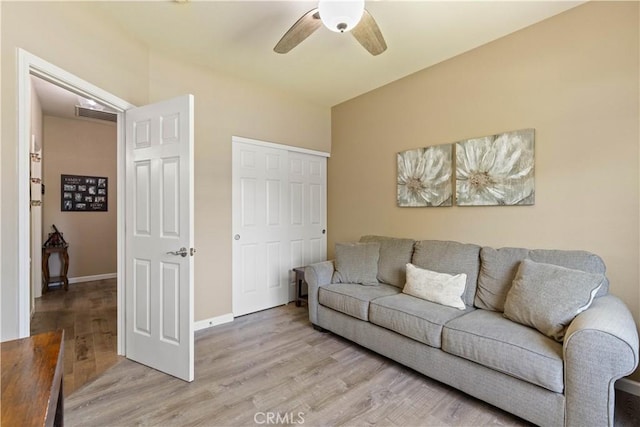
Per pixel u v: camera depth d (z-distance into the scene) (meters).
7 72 1.60
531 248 2.40
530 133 2.38
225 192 3.24
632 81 1.96
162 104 2.24
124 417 1.73
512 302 1.98
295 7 2.15
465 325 1.93
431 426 1.69
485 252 2.42
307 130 3.99
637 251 1.96
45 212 4.68
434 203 3.02
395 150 3.42
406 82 3.28
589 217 2.13
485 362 1.77
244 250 3.44
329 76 3.29
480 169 2.67
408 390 2.02
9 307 1.63
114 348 2.61
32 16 1.73
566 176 2.23
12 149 1.63
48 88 3.52
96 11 2.16
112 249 5.31
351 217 3.96
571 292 1.75
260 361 2.39
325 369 2.28
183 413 1.77
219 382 2.10
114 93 2.32
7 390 0.89
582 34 2.14
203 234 3.07
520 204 2.44
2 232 1.59
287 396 1.95
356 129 3.88
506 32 2.47
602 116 2.07
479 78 2.69
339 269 3.04
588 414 1.44
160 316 2.25
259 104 3.51
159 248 2.25
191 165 2.12
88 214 5.07
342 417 1.75
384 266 2.99
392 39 2.55
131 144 2.41
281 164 3.77
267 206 3.65
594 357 1.42
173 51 2.77
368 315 2.46
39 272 4.09
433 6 2.13
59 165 4.80
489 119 2.63
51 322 3.21
